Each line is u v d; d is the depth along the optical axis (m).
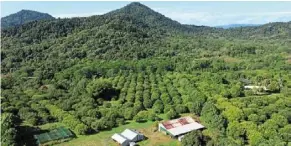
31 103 145.12
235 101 135.00
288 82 178.38
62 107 140.62
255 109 121.06
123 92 162.75
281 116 113.06
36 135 113.75
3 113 123.88
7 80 185.62
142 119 129.38
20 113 134.12
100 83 164.25
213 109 121.88
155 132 118.25
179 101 143.25
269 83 175.88
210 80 182.12
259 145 94.19
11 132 104.69
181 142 102.12
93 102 145.88
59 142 109.75
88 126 119.88
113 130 120.50
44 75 199.88
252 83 193.25
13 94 156.88
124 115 132.38
